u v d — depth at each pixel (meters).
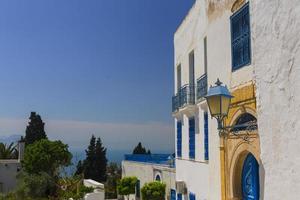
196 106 13.78
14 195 36.06
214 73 11.03
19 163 43.28
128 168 33.59
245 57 8.88
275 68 4.50
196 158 13.86
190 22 14.94
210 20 11.50
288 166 4.22
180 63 16.86
